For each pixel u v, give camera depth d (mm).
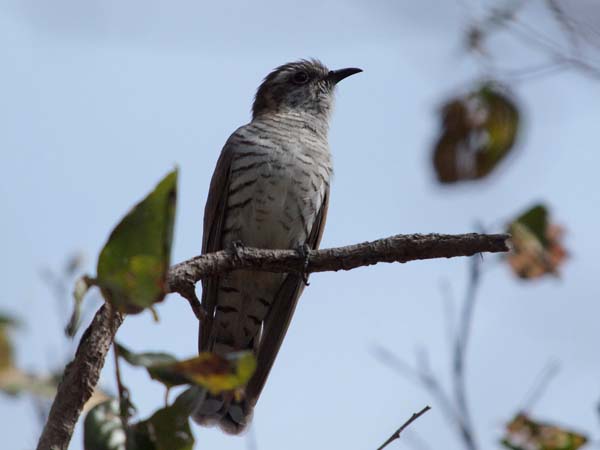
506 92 10539
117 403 7129
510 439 8688
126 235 6277
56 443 7449
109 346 7707
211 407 11344
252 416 11391
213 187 15180
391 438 8070
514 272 10117
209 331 13969
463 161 10633
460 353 9320
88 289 6684
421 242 10195
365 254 10594
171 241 6305
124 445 6949
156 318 6465
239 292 14844
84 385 7582
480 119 10539
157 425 7027
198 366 6418
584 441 8570
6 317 7801
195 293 10422
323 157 15336
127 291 6285
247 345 15070
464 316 9562
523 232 10109
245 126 15562
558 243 10133
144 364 6703
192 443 7070
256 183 14852
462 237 10047
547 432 8625
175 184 6273
